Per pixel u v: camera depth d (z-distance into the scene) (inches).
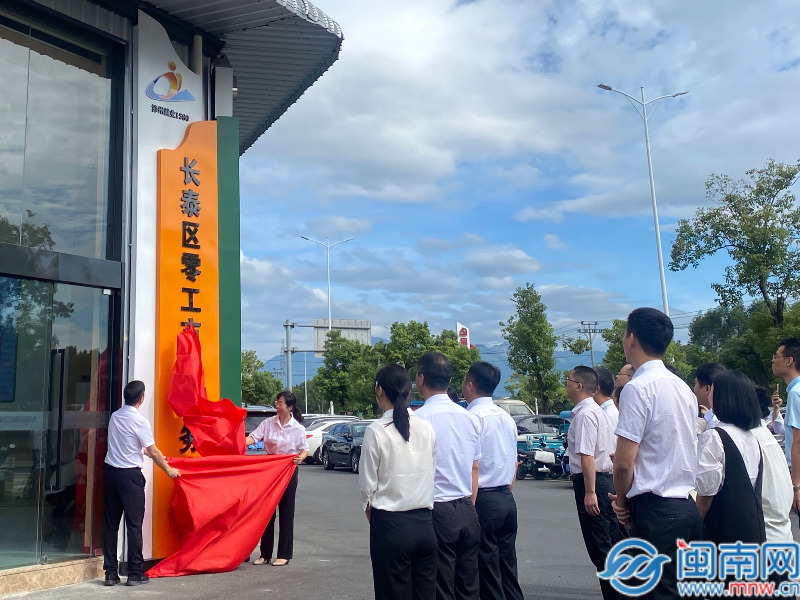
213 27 327.6
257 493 292.8
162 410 294.7
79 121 292.2
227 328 318.3
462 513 181.8
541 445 698.8
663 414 151.0
